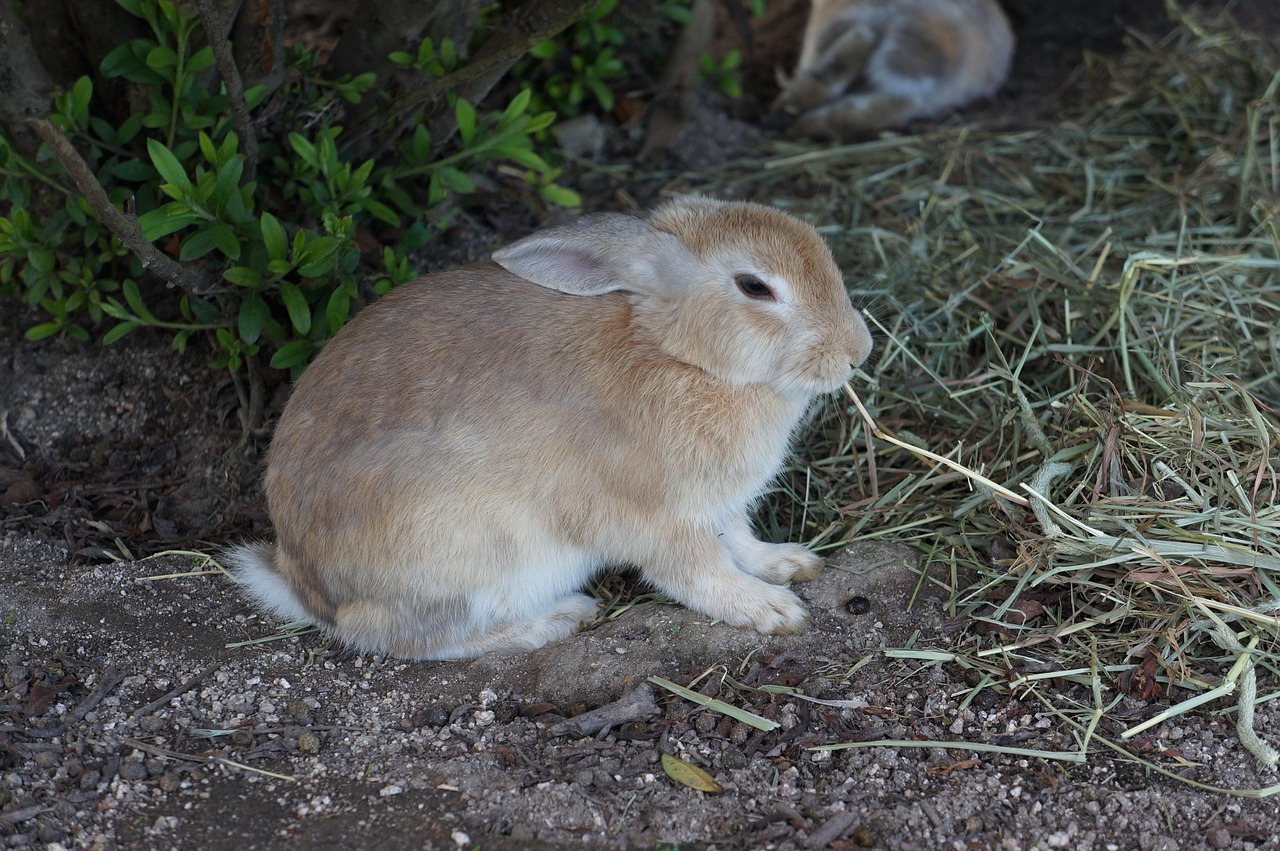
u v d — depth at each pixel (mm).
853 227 1771
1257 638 1412
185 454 1600
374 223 1663
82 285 1597
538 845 1334
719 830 1343
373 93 1616
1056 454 1501
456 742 1405
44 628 1463
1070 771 1372
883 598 1482
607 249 1434
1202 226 1730
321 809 1358
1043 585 1466
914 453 1503
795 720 1405
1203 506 1460
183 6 1537
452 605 1451
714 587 1467
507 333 1441
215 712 1422
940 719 1406
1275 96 1840
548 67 1850
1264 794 1346
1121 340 1557
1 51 1533
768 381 1435
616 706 1413
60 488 1578
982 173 1836
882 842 1336
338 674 1456
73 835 1338
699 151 1891
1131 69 1929
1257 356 1584
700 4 1824
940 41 1925
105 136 1575
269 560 1509
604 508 1451
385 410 1433
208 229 1517
